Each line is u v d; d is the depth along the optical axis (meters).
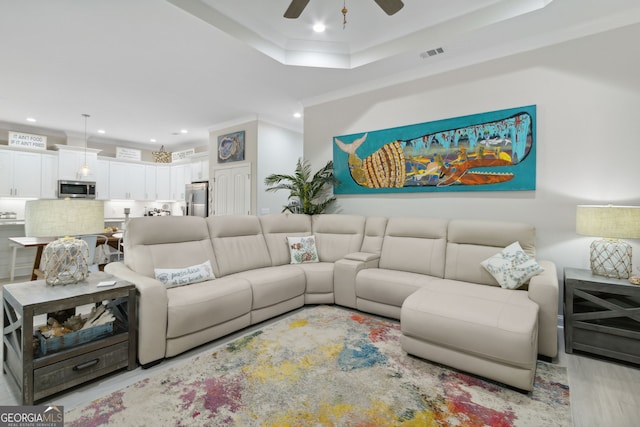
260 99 4.49
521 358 1.78
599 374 2.06
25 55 3.15
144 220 2.76
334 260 3.77
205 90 4.14
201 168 6.93
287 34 3.20
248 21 2.90
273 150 5.45
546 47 2.89
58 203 1.93
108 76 3.66
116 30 2.71
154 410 1.68
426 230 3.30
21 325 1.68
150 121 5.55
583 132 2.74
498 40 2.99
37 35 2.78
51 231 1.90
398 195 3.84
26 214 1.92
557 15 2.58
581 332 2.32
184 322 2.22
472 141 3.27
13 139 5.63
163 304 2.14
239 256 3.30
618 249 2.42
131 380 1.96
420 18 2.92
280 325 2.85
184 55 3.17
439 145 3.48
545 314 2.18
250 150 5.29
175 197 7.74
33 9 2.41
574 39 2.77
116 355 2.00
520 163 3.01
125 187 7.22
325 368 2.11
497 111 3.12
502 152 3.10
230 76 3.70
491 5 2.72
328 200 4.34
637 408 1.71
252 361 2.20
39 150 5.89
